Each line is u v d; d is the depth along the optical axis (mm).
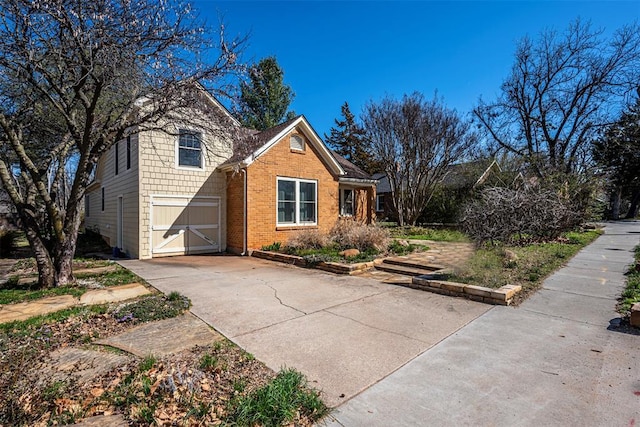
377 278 7438
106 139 6293
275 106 25812
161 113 6309
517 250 9586
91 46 5133
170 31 5719
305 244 10781
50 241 6898
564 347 3684
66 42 5203
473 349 3652
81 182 6441
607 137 25969
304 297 5812
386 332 4164
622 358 3395
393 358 3434
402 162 18766
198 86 6320
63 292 5977
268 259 10359
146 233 10578
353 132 34500
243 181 11320
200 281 7078
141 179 10445
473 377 3043
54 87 5898
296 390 2738
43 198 6277
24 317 4637
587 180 16156
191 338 3947
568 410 2527
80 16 4957
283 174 12219
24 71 5363
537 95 20531
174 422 2354
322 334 4090
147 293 6008
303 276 7680
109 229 14555
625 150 26438
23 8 4820
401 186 19266
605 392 2771
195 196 11586
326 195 13695
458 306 5266
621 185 33719
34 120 7176
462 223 9297
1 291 6082
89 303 5359
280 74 26062
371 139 19219
